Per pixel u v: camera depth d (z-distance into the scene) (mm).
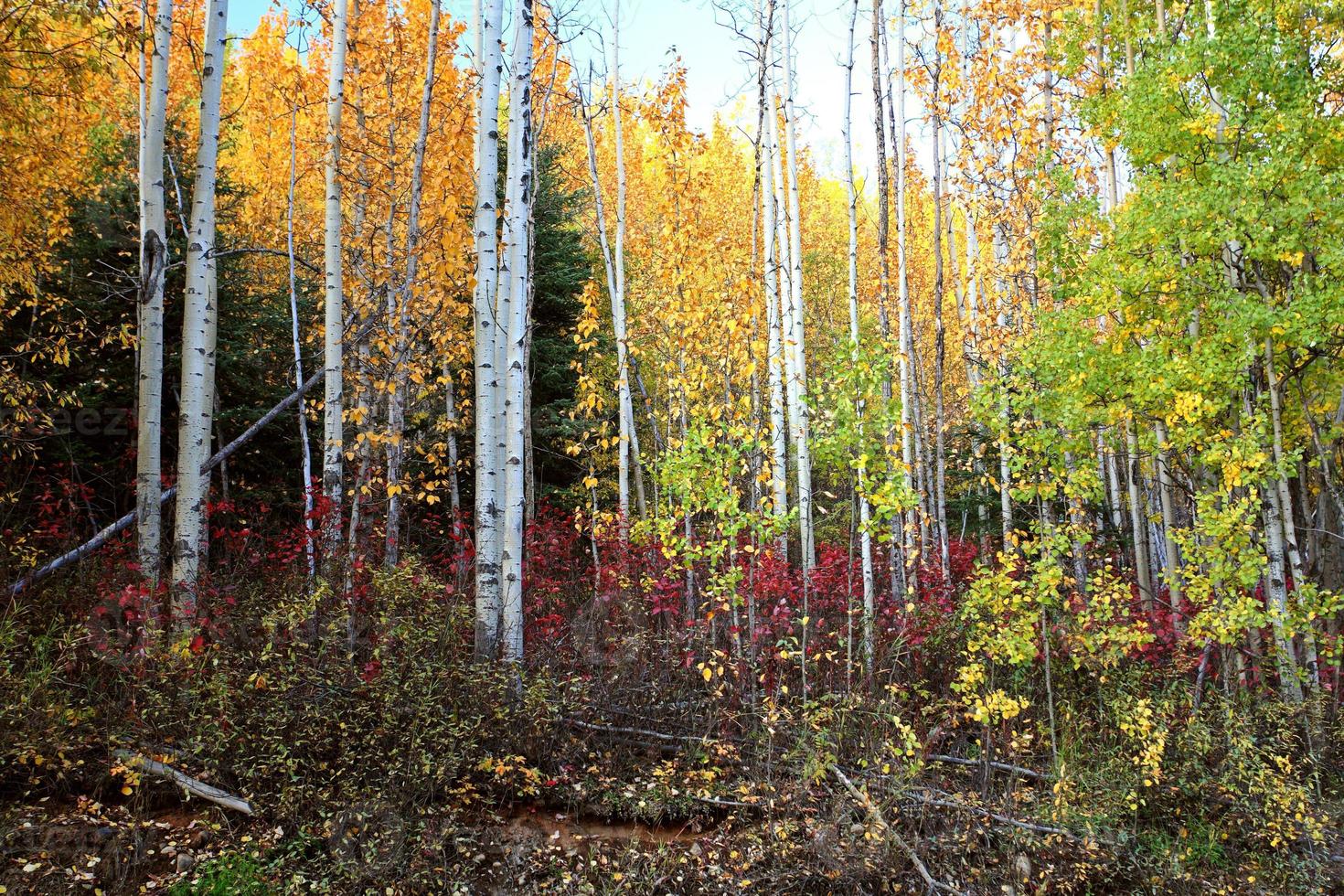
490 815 5719
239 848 4965
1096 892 5996
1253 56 7680
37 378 10320
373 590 7285
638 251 18375
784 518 8141
